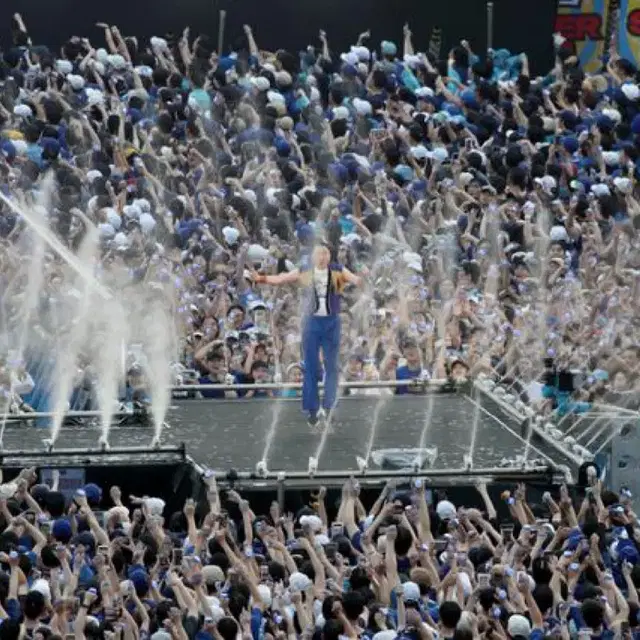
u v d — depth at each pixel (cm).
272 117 17975
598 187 17425
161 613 9250
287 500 11262
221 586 9669
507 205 16975
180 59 18912
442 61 19550
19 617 9219
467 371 13550
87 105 17838
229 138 17888
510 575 9619
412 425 12562
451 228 16300
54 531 10069
